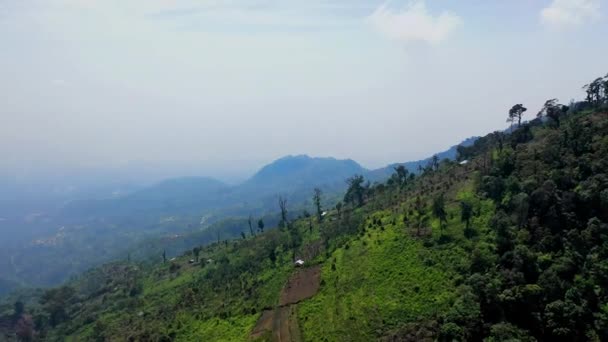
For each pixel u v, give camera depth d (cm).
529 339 7862
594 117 13975
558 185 10919
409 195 16412
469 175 15475
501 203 11900
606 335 7756
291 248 16638
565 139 12625
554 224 10138
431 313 9406
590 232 9481
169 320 14062
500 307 8588
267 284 13812
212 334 11862
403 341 8844
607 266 8694
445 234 11912
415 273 10875
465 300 8900
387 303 10212
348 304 10788
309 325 10606
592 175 10681
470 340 8244
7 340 19675
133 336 13512
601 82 15988
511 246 10106
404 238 12569
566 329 7862
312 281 12838
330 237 15925
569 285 8631
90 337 16050
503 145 15938
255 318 11838
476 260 9981
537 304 8431
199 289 16262
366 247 13138
